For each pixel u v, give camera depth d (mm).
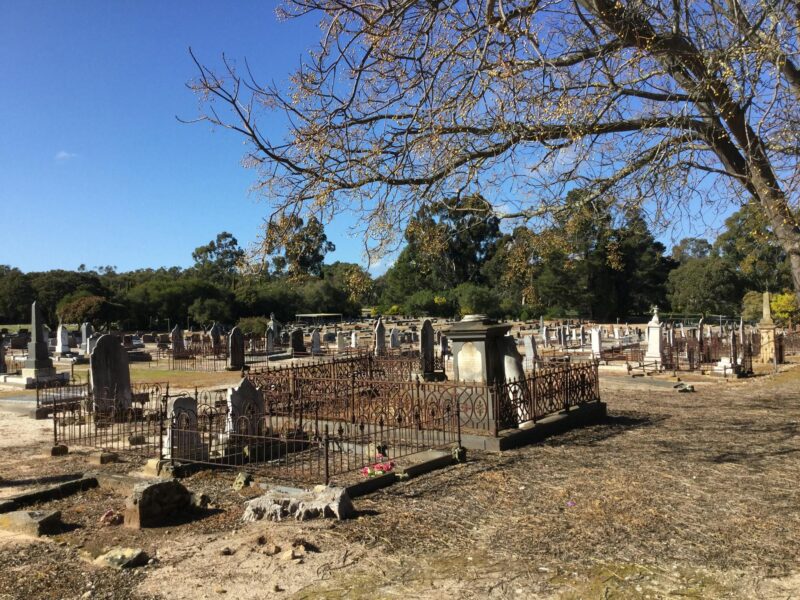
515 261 11523
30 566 5176
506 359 11047
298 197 8039
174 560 5250
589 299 61844
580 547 5398
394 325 63031
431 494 7172
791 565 4898
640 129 8086
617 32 6996
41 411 14586
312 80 7516
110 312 55781
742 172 7887
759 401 15203
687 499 6781
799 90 7207
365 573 4875
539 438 10461
